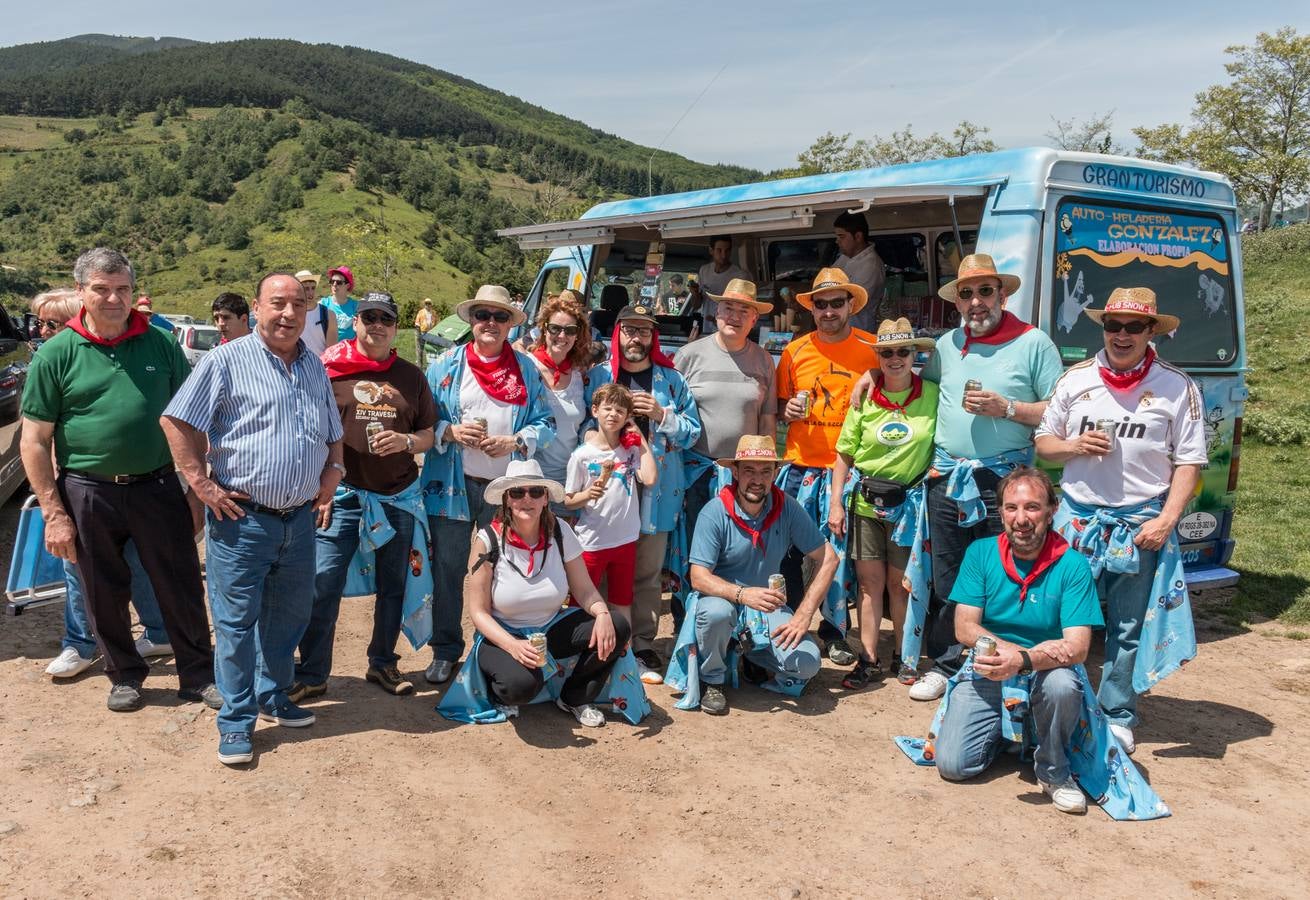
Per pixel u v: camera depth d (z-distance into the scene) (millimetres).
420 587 4848
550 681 4930
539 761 4273
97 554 4438
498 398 4969
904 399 5223
